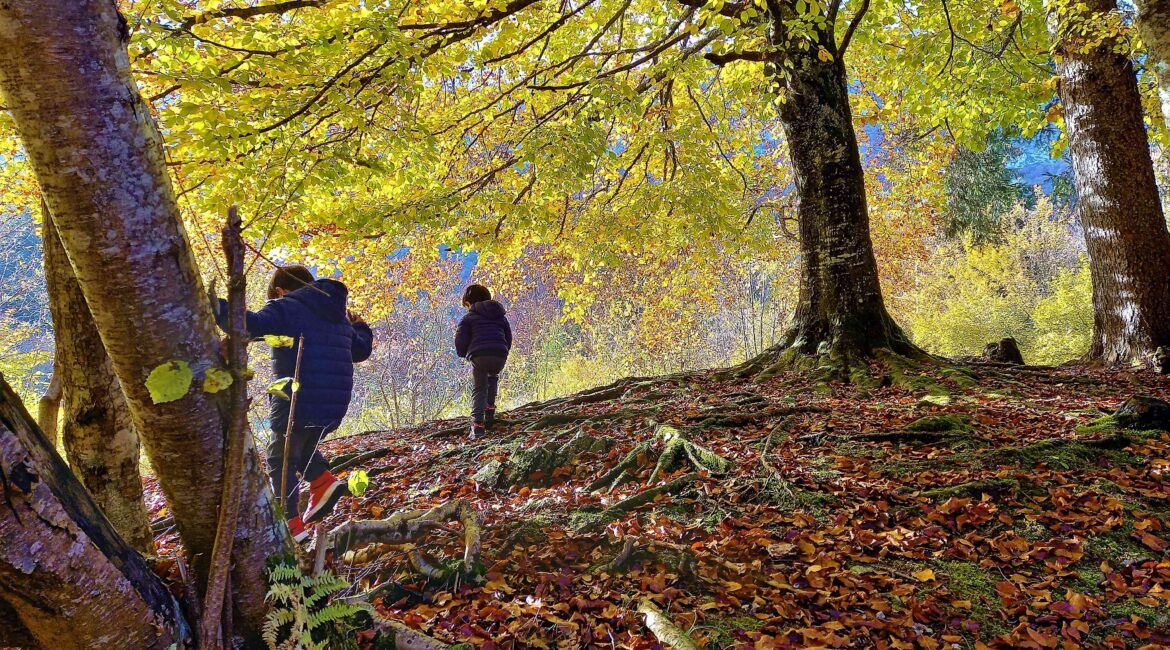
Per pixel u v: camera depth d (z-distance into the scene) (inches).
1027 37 441.1
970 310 860.0
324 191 243.3
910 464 178.1
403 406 727.1
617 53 312.7
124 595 55.7
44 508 49.1
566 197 387.5
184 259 62.9
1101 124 347.6
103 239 56.9
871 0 391.2
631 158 392.2
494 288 573.6
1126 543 135.4
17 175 232.1
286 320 142.9
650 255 575.8
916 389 287.0
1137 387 291.0
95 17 55.7
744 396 294.7
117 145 56.7
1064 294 749.9
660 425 223.5
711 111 419.5
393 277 458.9
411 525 138.0
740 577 124.0
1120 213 343.6
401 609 113.5
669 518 150.7
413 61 213.5
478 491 192.2
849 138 348.2
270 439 150.1
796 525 146.2
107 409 97.3
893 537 139.0
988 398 264.7
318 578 77.5
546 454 204.8
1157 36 183.5
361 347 169.8
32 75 52.6
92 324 95.6
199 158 195.6
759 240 456.1
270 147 217.0
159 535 179.9
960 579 124.6
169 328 61.2
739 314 1082.1
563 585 121.3
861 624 108.8
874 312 338.0
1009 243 973.2
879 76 513.3
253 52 188.1
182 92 208.7
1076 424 215.6
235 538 68.7
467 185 342.6
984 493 154.2
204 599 67.7
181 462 64.9
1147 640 106.7
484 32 285.0
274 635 67.9
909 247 825.5
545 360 1111.6
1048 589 121.6
